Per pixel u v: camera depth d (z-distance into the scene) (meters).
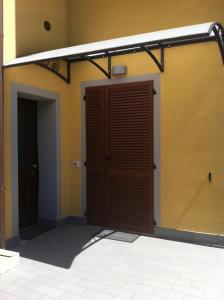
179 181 4.53
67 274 3.52
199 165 4.39
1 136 3.99
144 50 4.30
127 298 3.03
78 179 5.31
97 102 5.07
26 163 5.12
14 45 4.35
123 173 4.92
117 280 3.39
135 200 4.85
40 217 5.32
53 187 5.19
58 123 5.13
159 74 4.59
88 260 3.89
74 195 5.34
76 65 5.21
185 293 3.12
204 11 4.41
